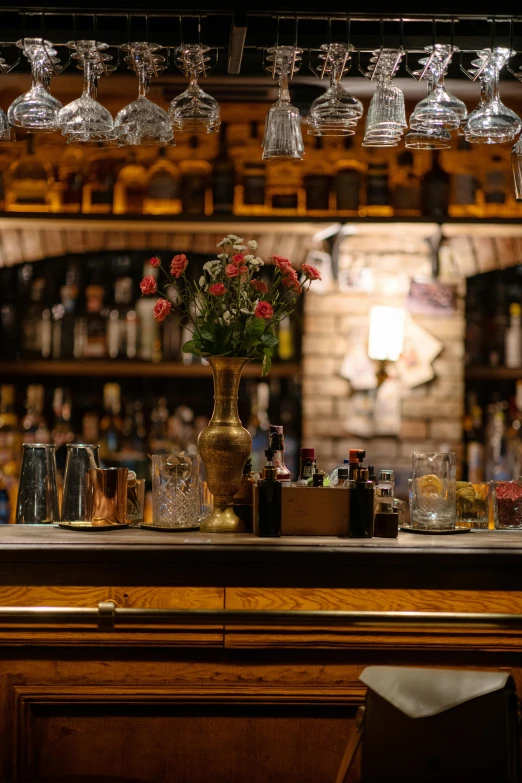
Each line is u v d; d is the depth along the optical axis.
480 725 1.92
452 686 1.94
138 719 2.49
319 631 2.50
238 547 2.46
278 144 2.89
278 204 4.74
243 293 2.81
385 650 2.51
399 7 2.85
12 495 4.68
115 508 2.79
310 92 4.41
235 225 4.62
